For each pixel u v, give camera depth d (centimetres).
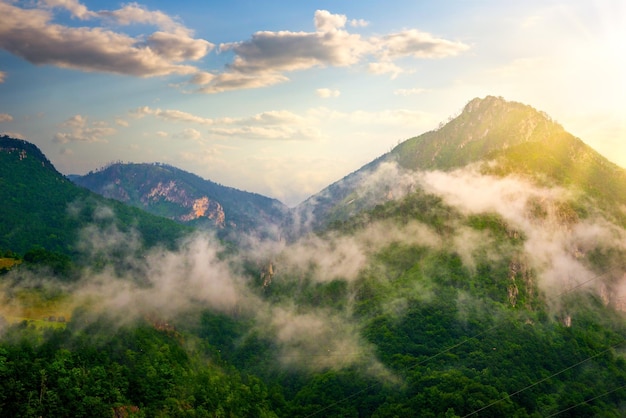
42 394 15175
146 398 17650
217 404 19838
